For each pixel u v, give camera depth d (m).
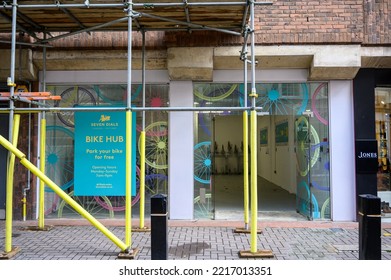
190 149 8.08
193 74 7.96
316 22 7.73
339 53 7.67
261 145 17.56
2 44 7.98
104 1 6.03
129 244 5.54
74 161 8.03
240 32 7.39
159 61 8.03
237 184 15.31
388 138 8.74
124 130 8.04
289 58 7.84
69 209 8.28
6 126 8.27
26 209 8.11
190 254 5.70
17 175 8.10
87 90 8.34
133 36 7.98
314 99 8.21
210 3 5.86
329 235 6.86
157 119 8.27
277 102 8.25
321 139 8.19
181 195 8.04
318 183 8.17
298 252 5.82
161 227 4.96
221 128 21.44
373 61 7.90
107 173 7.99
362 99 8.02
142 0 6.23
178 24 7.12
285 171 13.00
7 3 6.09
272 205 9.95
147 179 8.23
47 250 5.89
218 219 8.17
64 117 8.32
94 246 6.13
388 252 5.86
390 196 8.65
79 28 7.43
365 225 4.88
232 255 5.65
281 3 7.80
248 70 8.17
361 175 7.94
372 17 7.83
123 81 8.20
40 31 7.41
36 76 8.20
